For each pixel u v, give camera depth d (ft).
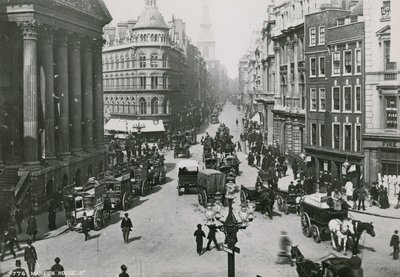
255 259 80.23
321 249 84.38
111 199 116.47
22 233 98.99
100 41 169.27
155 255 83.46
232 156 170.40
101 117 173.47
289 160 191.72
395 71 122.83
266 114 258.16
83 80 160.86
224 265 77.77
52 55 128.77
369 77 126.72
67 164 135.54
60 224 106.32
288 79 196.24
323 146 150.61
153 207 121.80
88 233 98.48
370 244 86.89
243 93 593.42
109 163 199.31
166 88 289.94
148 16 286.46
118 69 299.79
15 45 125.90
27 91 118.21
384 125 126.00
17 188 112.06
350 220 82.84
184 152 221.05
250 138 244.63
